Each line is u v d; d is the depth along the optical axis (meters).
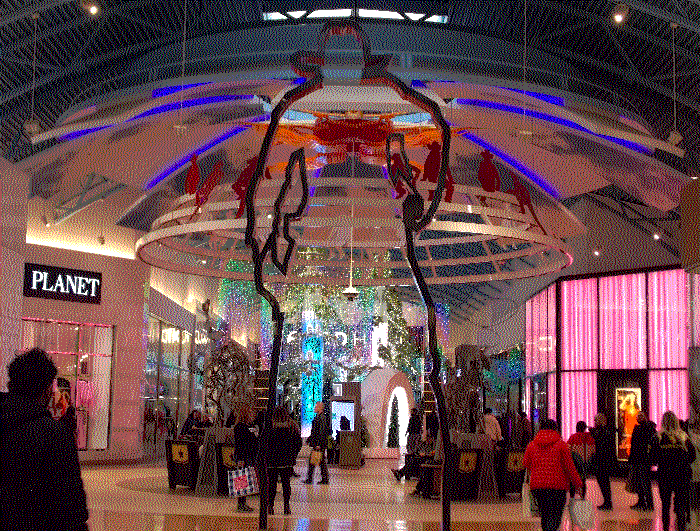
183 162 19.61
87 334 27.45
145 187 20.56
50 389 4.49
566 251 18.42
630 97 21.34
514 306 44.00
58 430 4.29
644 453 16.94
